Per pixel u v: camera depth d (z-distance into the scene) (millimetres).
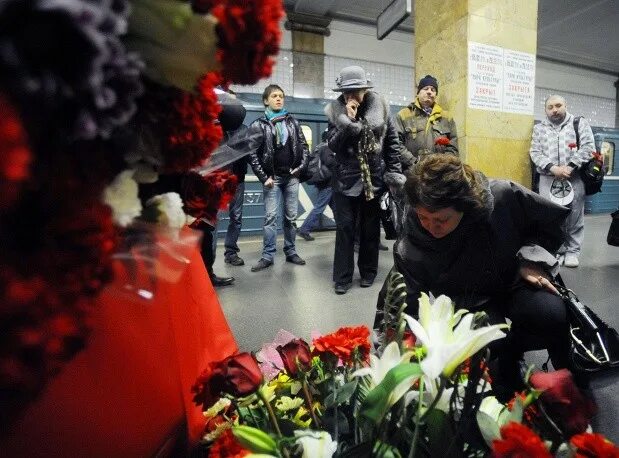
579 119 3326
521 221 1249
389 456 467
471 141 3061
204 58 327
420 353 575
